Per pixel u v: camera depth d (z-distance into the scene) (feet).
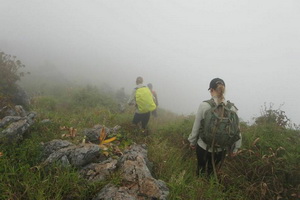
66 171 9.43
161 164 12.28
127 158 10.54
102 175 9.57
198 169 12.09
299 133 15.23
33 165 10.07
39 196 7.79
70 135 13.55
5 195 7.77
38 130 14.25
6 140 11.26
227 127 9.80
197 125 10.97
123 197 7.85
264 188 10.32
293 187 10.71
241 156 12.77
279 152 12.48
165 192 8.98
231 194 10.68
